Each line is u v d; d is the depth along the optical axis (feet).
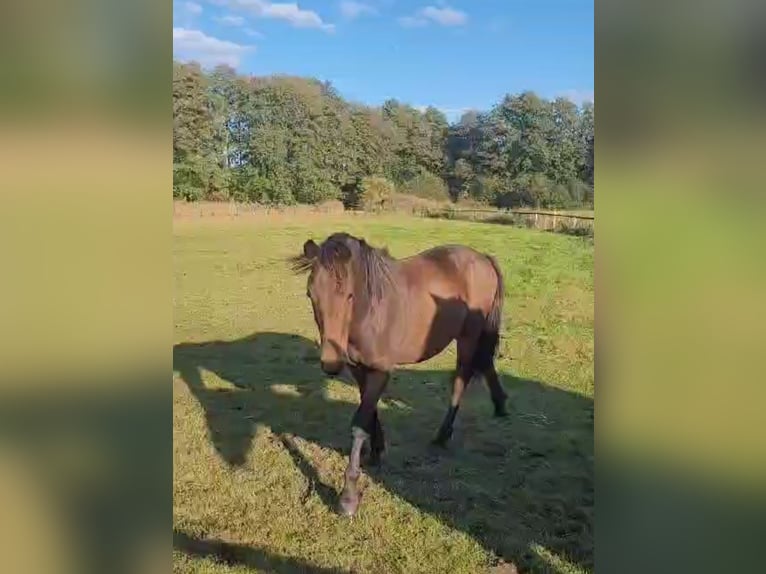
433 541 10.35
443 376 20.03
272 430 15.15
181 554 9.59
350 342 11.41
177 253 48.24
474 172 139.95
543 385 18.85
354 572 9.47
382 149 143.74
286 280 37.86
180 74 108.58
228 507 11.34
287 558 9.75
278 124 128.16
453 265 14.24
